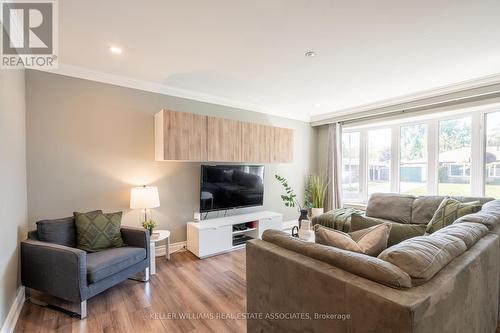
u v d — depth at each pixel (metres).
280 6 1.77
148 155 3.41
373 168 4.88
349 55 2.55
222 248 3.58
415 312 0.90
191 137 3.36
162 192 3.53
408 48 2.40
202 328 1.94
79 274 2.00
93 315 2.10
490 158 3.50
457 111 3.65
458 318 1.19
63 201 2.82
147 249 2.69
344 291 1.11
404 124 4.45
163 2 1.73
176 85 3.52
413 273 1.07
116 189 3.17
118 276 2.35
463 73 3.04
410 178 4.37
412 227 2.33
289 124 5.13
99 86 3.05
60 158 2.81
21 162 2.39
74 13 1.84
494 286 1.75
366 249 1.53
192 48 2.41
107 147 3.10
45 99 2.72
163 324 1.98
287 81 3.33
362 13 1.86
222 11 1.83
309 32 2.12
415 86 3.52
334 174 5.14
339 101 4.32
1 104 1.79
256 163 4.53
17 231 2.19
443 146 3.98
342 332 1.12
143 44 2.33
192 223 3.62
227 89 3.69
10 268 1.97
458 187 3.80
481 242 1.62
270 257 1.52
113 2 1.72
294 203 4.83
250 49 2.44
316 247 1.40
